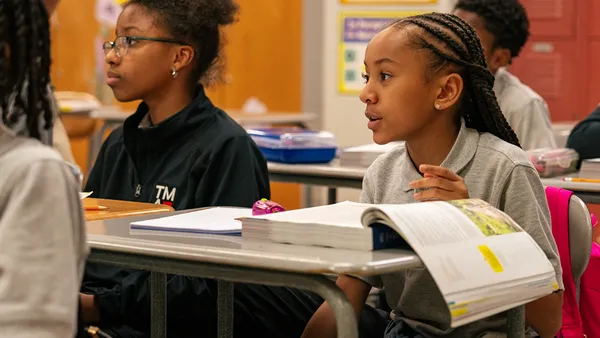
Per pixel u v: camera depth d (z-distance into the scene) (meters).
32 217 1.02
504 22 3.37
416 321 1.78
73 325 1.04
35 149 1.07
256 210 1.74
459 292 1.29
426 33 1.73
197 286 2.05
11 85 1.12
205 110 2.32
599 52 5.92
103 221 1.73
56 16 6.62
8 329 0.99
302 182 3.06
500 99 3.48
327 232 1.39
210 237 1.53
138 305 2.01
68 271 1.04
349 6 6.41
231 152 2.26
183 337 2.10
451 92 1.73
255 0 6.58
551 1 5.94
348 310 1.29
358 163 3.05
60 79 6.68
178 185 2.25
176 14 2.36
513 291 1.39
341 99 6.52
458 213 1.45
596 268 2.05
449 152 1.75
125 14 2.38
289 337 2.13
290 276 1.32
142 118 2.41
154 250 1.42
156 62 2.36
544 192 1.72
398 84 1.72
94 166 2.49
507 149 1.72
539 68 6.02
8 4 1.10
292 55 6.59
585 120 3.20
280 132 3.30
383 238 1.37
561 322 1.73
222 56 2.54
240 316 2.10
